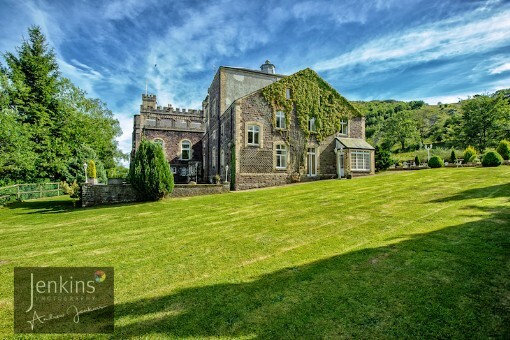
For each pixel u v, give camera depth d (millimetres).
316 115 23812
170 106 39812
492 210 7270
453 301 3342
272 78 27422
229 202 13469
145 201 15852
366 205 9852
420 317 3107
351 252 5355
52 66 29266
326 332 2994
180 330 3227
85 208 14422
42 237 8469
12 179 23484
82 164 25531
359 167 23578
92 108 38719
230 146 21875
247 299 3867
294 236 6887
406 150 72438
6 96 23859
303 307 3529
